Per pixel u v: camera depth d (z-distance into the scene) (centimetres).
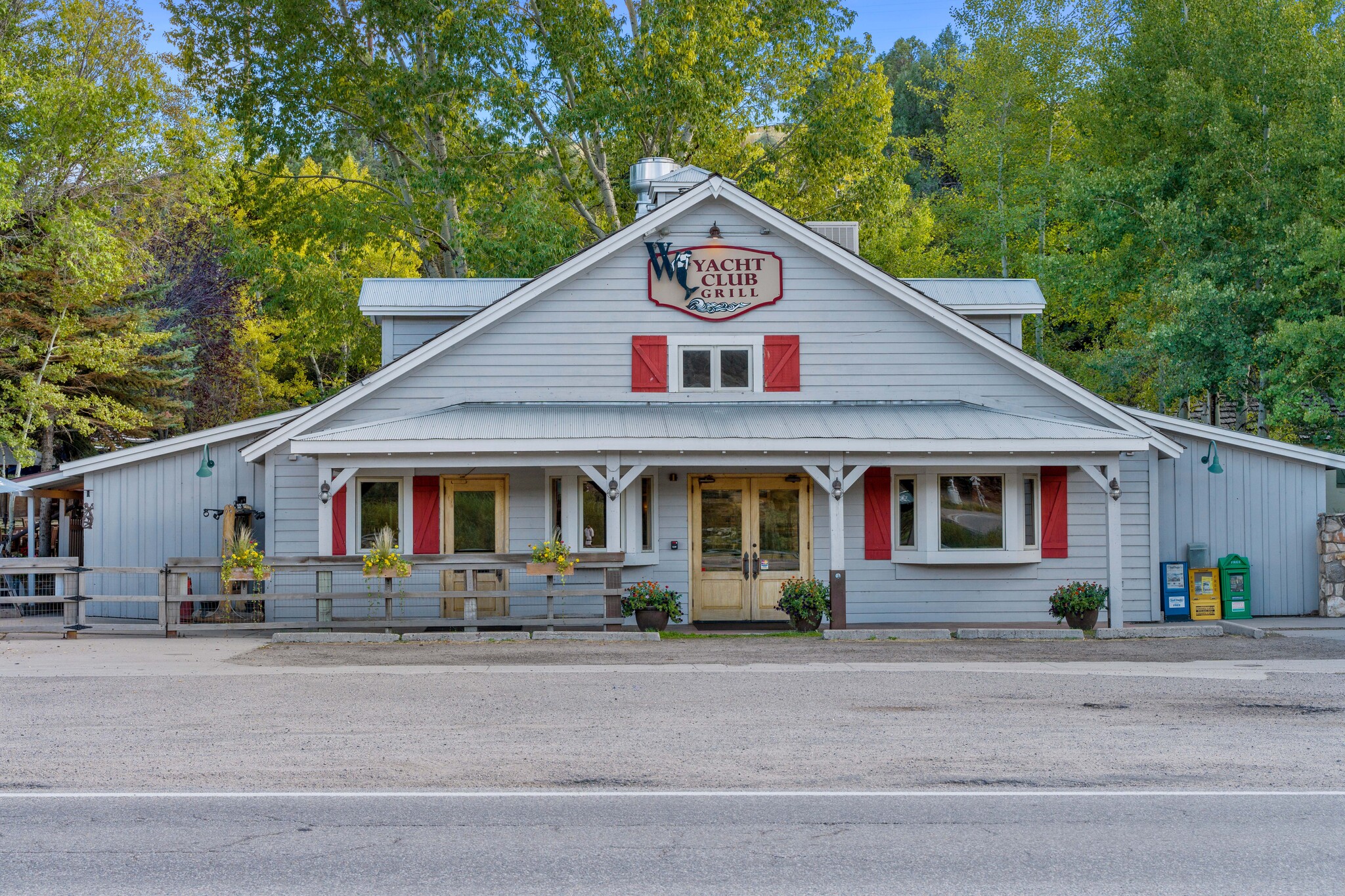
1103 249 3138
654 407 1856
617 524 1677
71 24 3100
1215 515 1995
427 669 1267
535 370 1872
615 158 3328
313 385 4634
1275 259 2436
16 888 546
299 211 3209
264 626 1661
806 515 1884
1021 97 3741
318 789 736
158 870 575
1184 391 2634
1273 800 716
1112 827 656
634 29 3300
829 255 1884
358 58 3055
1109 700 1069
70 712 987
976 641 1605
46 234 2728
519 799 714
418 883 556
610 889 548
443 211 3097
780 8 3097
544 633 1603
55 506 2805
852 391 1891
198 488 1966
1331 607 1962
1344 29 2744
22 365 2753
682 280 1886
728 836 638
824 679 1196
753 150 3266
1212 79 2716
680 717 976
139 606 1958
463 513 1858
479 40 2809
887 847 616
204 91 3058
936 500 1844
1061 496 1875
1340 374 2289
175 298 3462
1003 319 2153
